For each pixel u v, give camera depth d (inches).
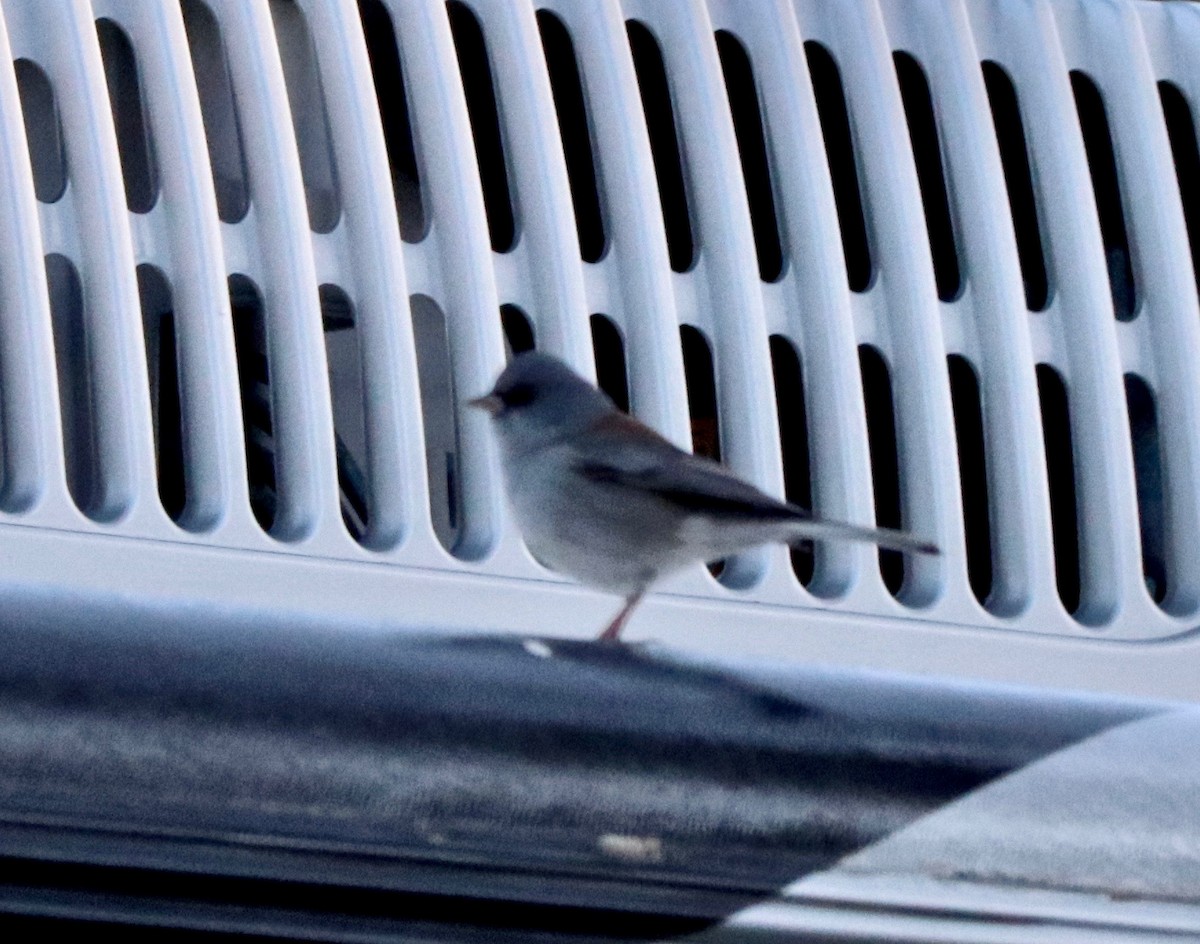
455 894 111.4
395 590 194.9
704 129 214.7
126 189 200.7
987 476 221.5
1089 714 122.3
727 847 112.5
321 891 110.2
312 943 111.5
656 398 208.5
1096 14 240.2
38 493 183.2
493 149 218.2
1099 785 117.7
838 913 114.7
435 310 211.8
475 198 205.6
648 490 182.7
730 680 118.2
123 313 188.7
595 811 111.0
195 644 109.7
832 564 213.6
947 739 117.1
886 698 119.0
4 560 180.7
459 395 204.1
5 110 186.1
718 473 183.0
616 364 215.9
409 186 215.8
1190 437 228.1
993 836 115.1
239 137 200.1
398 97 214.8
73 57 190.9
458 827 109.4
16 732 103.0
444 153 205.5
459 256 204.4
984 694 122.3
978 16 233.8
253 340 203.6
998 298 222.1
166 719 105.7
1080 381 225.6
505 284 207.3
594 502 184.5
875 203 221.0
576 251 208.1
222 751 106.2
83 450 194.1
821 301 215.6
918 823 114.6
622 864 111.5
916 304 218.2
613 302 211.2
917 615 212.1
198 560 187.5
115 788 104.4
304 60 207.3
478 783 109.5
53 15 191.3
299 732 107.6
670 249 223.3
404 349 199.0
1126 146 235.5
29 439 183.6
